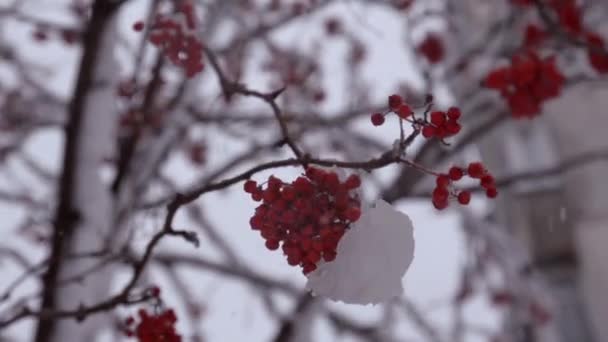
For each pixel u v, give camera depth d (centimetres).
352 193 141
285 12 445
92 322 299
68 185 317
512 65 278
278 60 471
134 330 210
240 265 554
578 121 703
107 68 323
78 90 322
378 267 143
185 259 484
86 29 328
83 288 295
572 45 319
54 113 456
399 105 129
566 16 333
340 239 142
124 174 348
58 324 286
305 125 421
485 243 600
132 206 338
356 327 504
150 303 216
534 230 704
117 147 378
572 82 378
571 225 689
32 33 378
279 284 484
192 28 247
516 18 427
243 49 397
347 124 489
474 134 403
